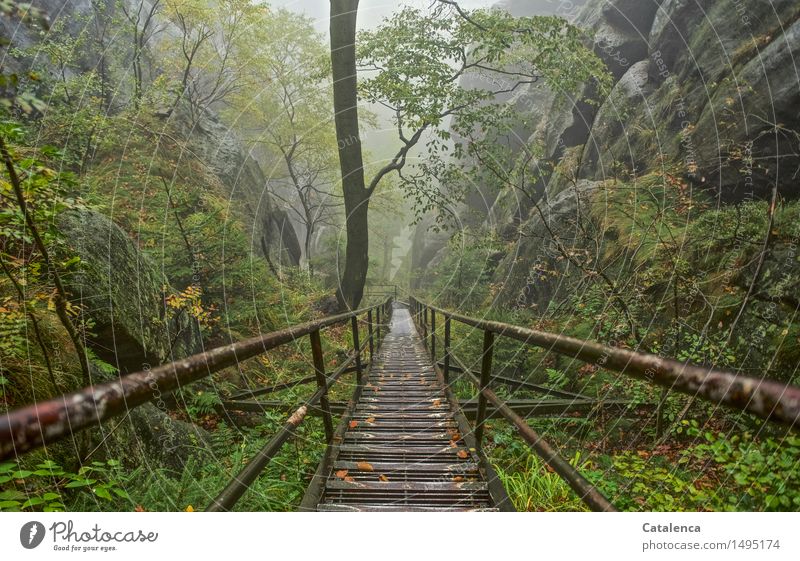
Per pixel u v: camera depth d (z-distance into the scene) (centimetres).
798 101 612
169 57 1750
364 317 1389
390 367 773
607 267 700
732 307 476
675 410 443
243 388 638
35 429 61
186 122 1478
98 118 826
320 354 337
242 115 2092
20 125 219
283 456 407
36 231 251
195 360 125
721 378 77
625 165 1002
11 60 813
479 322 319
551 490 354
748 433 320
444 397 538
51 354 319
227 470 359
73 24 1157
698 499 279
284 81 1914
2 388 260
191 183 1166
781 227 485
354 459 350
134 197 834
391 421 450
